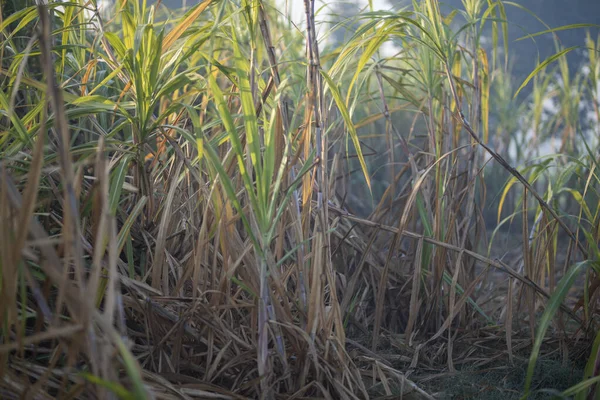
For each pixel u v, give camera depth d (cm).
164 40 163
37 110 154
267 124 152
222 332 155
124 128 202
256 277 153
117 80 200
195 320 159
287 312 150
